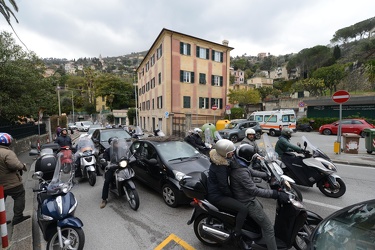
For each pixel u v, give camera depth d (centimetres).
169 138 620
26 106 1162
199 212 319
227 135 1492
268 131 1902
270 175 423
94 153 671
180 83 2514
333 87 4041
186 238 349
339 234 211
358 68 3956
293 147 518
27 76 1080
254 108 3112
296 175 507
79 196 549
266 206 461
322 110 2352
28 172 764
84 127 3017
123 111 5062
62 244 297
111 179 485
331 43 6894
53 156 478
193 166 496
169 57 2428
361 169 743
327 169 479
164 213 442
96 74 6525
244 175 262
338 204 461
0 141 364
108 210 462
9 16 818
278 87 6253
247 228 294
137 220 414
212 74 2786
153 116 2973
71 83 6731
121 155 478
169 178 471
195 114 2642
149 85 3188
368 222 213
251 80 7262
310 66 5875
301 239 296
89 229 386
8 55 1020
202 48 2684
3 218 321
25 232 361
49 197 324
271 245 262
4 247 320
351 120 1723
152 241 345
